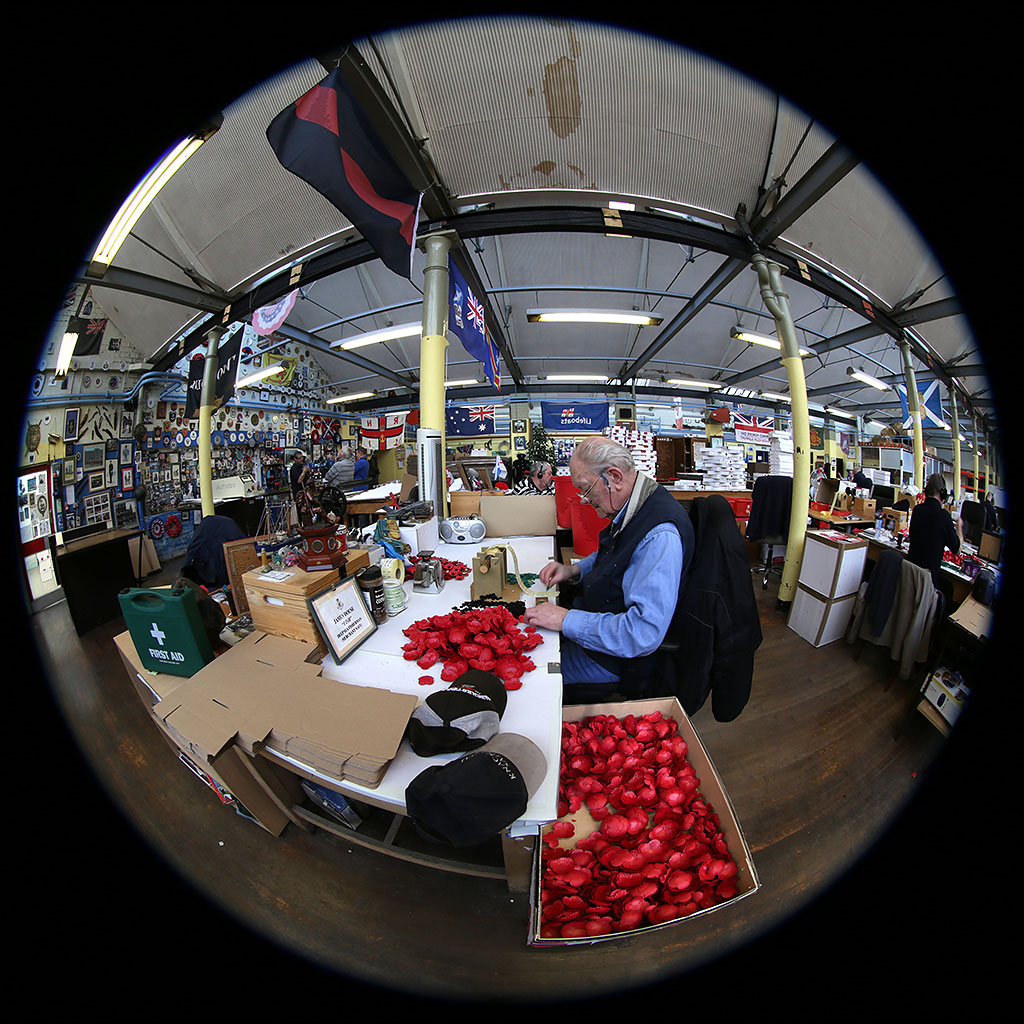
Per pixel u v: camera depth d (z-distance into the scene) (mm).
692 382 7949
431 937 992
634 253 4609
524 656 1115
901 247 2965
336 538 1289
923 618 2020
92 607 3037
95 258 2334
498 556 1441
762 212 2705
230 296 3457
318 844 1226
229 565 1431
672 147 2404
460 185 2529
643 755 1033
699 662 1115
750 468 4801
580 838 910
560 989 898
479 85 2098
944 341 4074
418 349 7207
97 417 4145
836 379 8211
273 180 2568
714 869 799
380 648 1188
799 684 2092
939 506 2436
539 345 7172
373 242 1665
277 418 7129
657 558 1024
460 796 661
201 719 876
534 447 8062
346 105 1514
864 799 1380
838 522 3486
